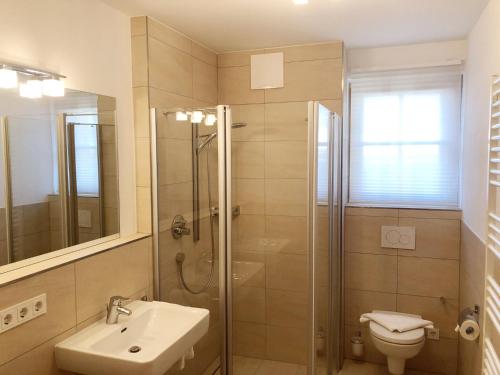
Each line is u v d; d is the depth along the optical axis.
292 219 2.51
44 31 1.96
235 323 2.67
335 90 3.17
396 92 3.38
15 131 1.80
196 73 3.13
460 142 3.26
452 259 3.19
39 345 1.79
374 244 3.37
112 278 2.26
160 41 2.67
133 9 2.44
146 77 2.55
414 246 3.27
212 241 2.57
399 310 3.35
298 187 2.48
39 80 1.90
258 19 2.65
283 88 3.30
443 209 3.21
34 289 1.76
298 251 2.52
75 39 2.14
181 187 2.60
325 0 2.35
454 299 3.21
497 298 1.72
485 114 2.35
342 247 3.35
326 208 2.74
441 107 3.29
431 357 3.29
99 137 2.29
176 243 2.64
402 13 2.56
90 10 2.24
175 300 2.68
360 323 3.45
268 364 2.64
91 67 2.25
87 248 2.21
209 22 2.69
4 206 1.76
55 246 2.01
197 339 2.14
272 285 2.59
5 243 1.76
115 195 2.43
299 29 2.86
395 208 3.30
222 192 2.51
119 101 2.46
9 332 1.65
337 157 3.07
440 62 3.20
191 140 2.55
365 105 3.46
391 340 2.88
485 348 1.90
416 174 3.38
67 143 2.07
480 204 2.44
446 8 2.47
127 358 1.76
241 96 3.42
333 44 3.16
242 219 2.59
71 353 1.84
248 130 2.52
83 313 2.04
